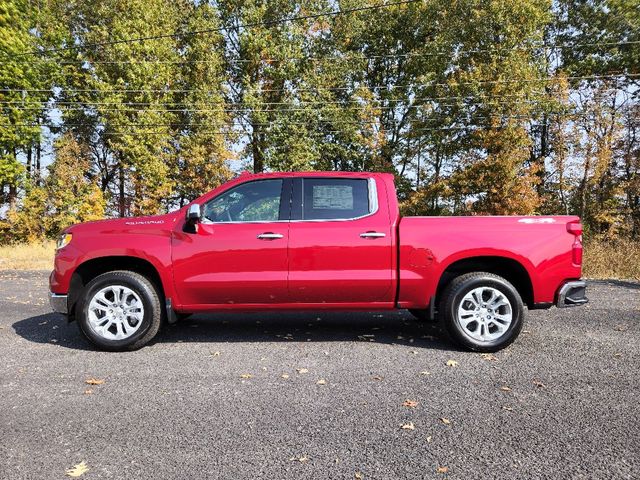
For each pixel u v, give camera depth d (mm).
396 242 4977
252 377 4148
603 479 2510
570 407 3475
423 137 28141
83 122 27234
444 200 25453
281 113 26703
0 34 23016
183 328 5996
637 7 27062
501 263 5133
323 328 6023
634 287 9406
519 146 22734
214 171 26031
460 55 25812
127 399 3637
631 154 24531
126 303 5000
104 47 25047
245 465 2658
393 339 5469
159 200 26922
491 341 4879
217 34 27375
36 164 29375
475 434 3039
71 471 2584
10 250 18453
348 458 2736
